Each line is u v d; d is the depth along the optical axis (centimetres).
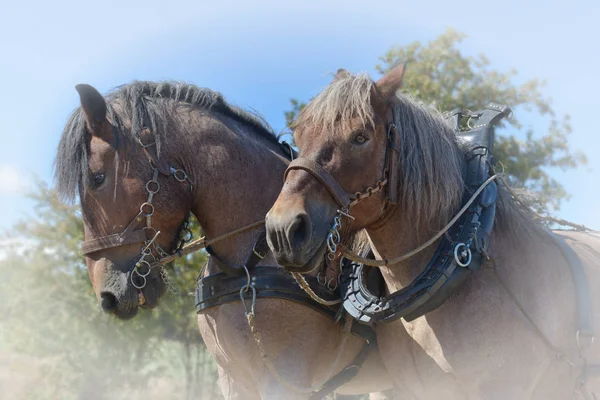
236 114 359
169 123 332
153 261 322
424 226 289
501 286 280
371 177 269
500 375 273
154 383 1012
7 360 1020
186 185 330
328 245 258
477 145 310
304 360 317
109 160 320
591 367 296
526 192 343
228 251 330
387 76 276
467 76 996
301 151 269
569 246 311
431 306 274
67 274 885
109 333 866
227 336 318
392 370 307
